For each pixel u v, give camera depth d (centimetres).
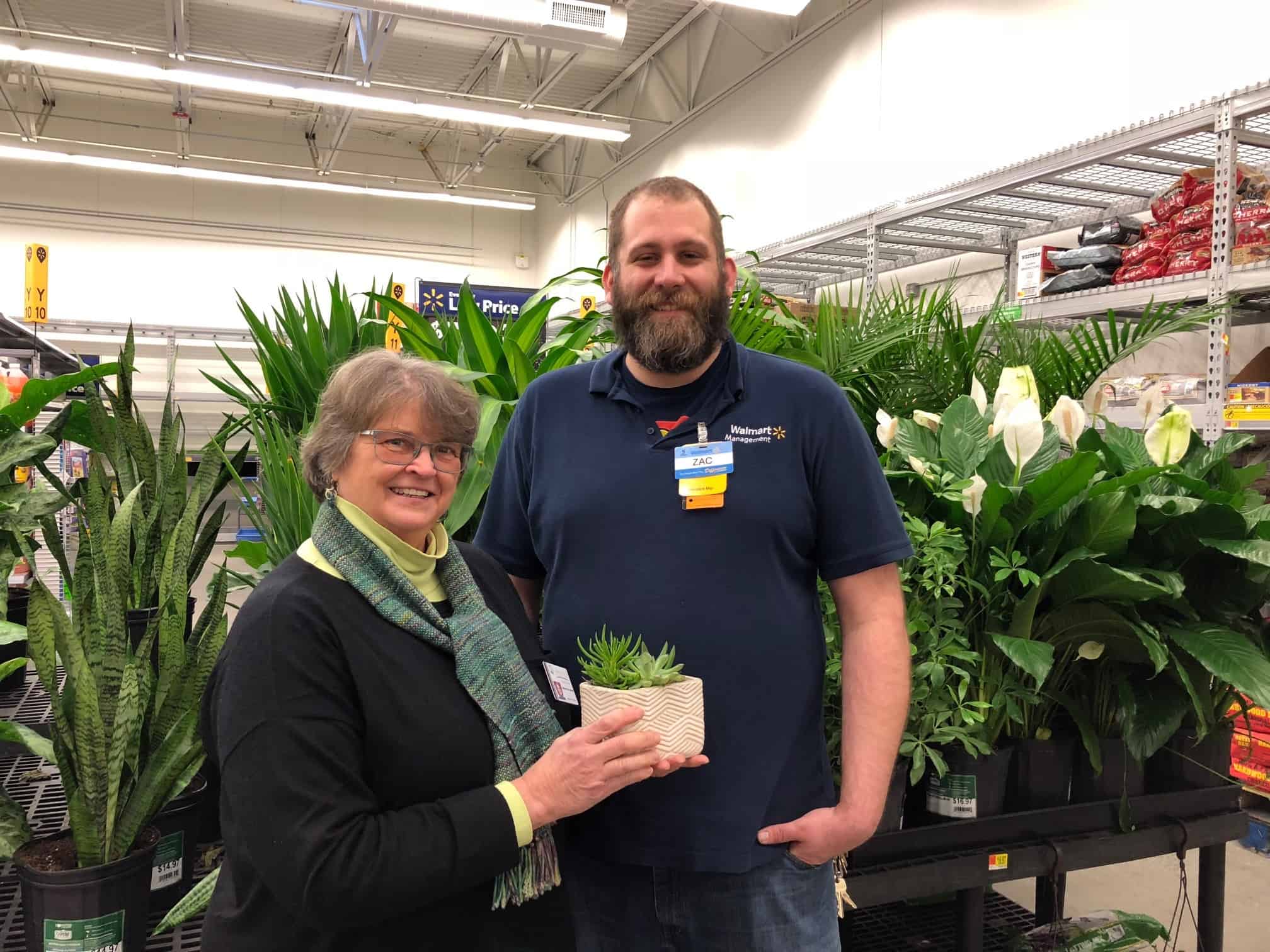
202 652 156
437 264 1230
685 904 118
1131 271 321
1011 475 168
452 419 98
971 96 510
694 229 114
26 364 436
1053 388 232
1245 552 151
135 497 180
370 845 82
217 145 1117
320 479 100
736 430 119
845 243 505
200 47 901
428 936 91
